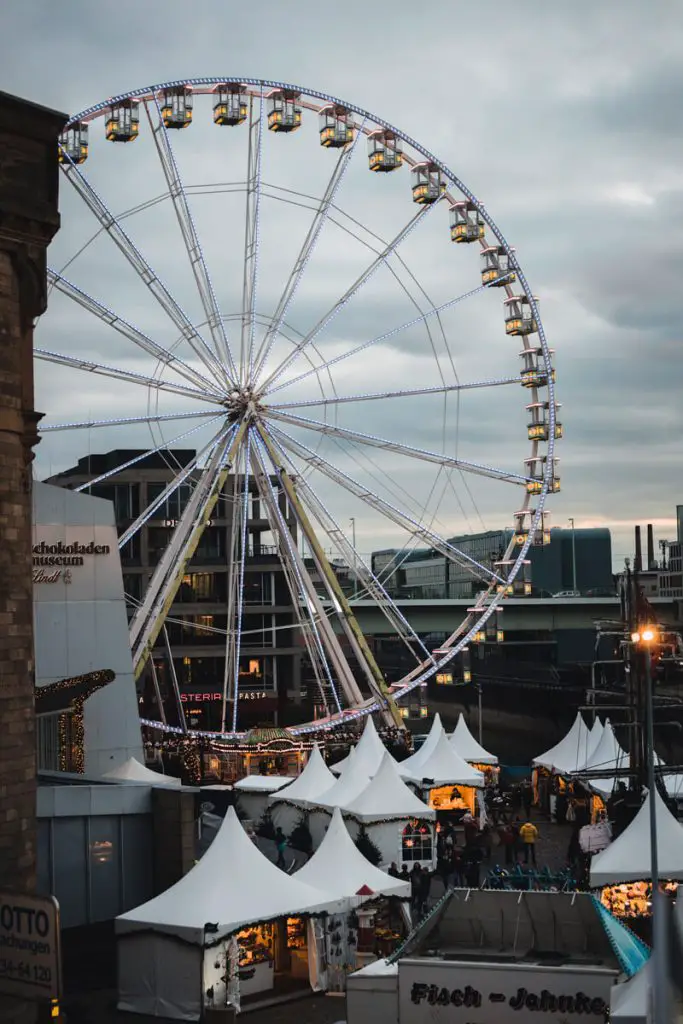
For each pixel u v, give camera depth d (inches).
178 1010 1423.5
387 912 1672.0
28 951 1043.3
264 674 5196.9
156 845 1770.4
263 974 1531.7
